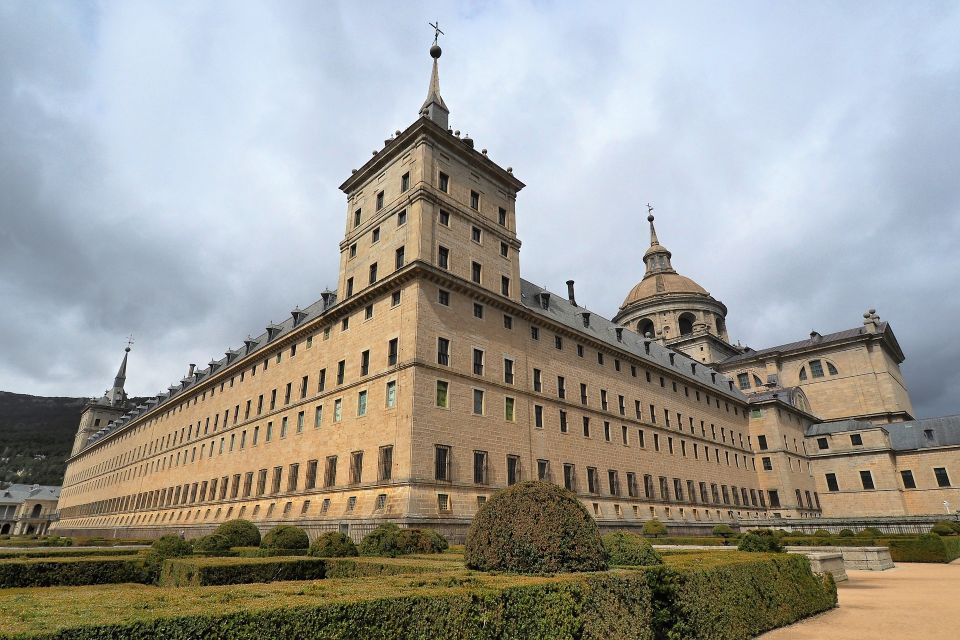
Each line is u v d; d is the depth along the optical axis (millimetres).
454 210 44500
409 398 36656
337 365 45812
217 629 6617
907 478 75375
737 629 13812
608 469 51031
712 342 102500
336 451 42219
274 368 55531
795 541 40969
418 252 40375
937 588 22734
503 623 9164
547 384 47844
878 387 89250
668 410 63344
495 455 40531
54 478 194125
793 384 96875
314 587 9305
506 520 13398
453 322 41281
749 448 78125
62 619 6246
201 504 60281
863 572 30766
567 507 13414
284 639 7016
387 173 47531
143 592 8914
